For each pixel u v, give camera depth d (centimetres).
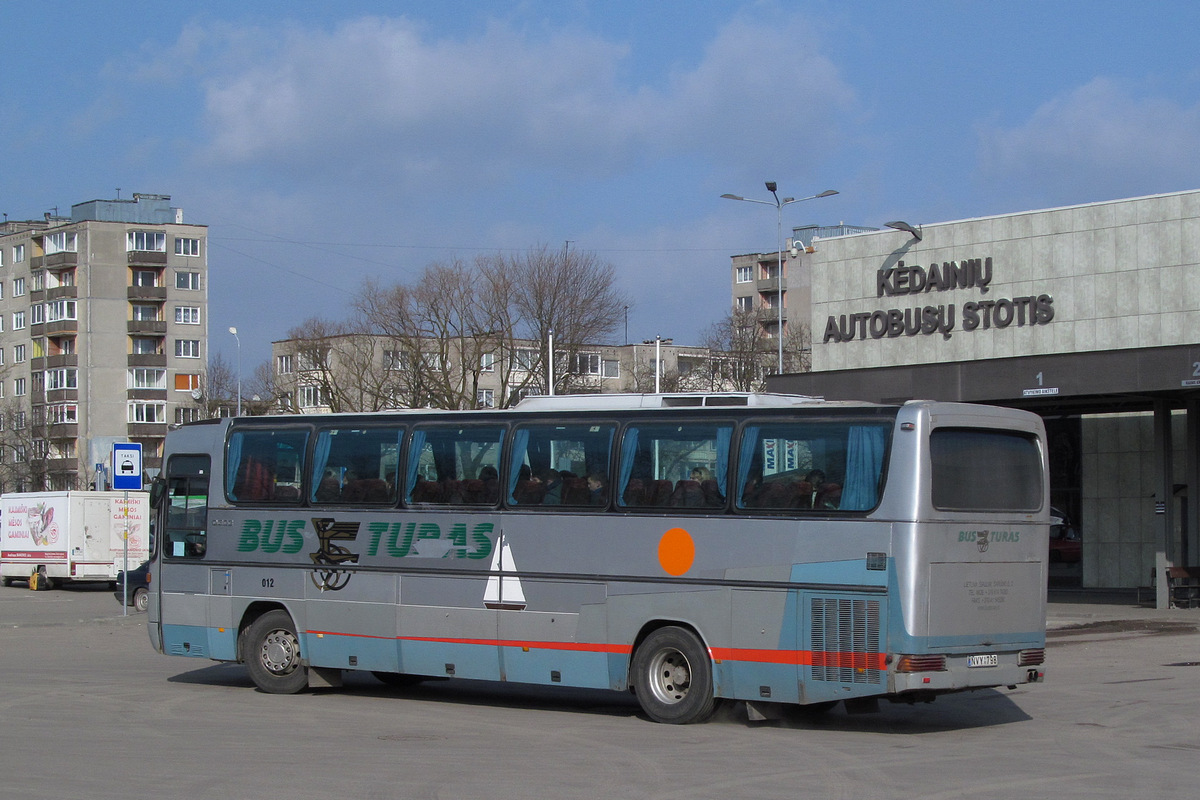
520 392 5903
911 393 2952
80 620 2995
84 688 1756
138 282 10112
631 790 1031
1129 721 1393
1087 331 3184
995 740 1288
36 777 1087
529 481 1528
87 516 4378
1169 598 2798
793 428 1370
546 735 1337
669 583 1416
